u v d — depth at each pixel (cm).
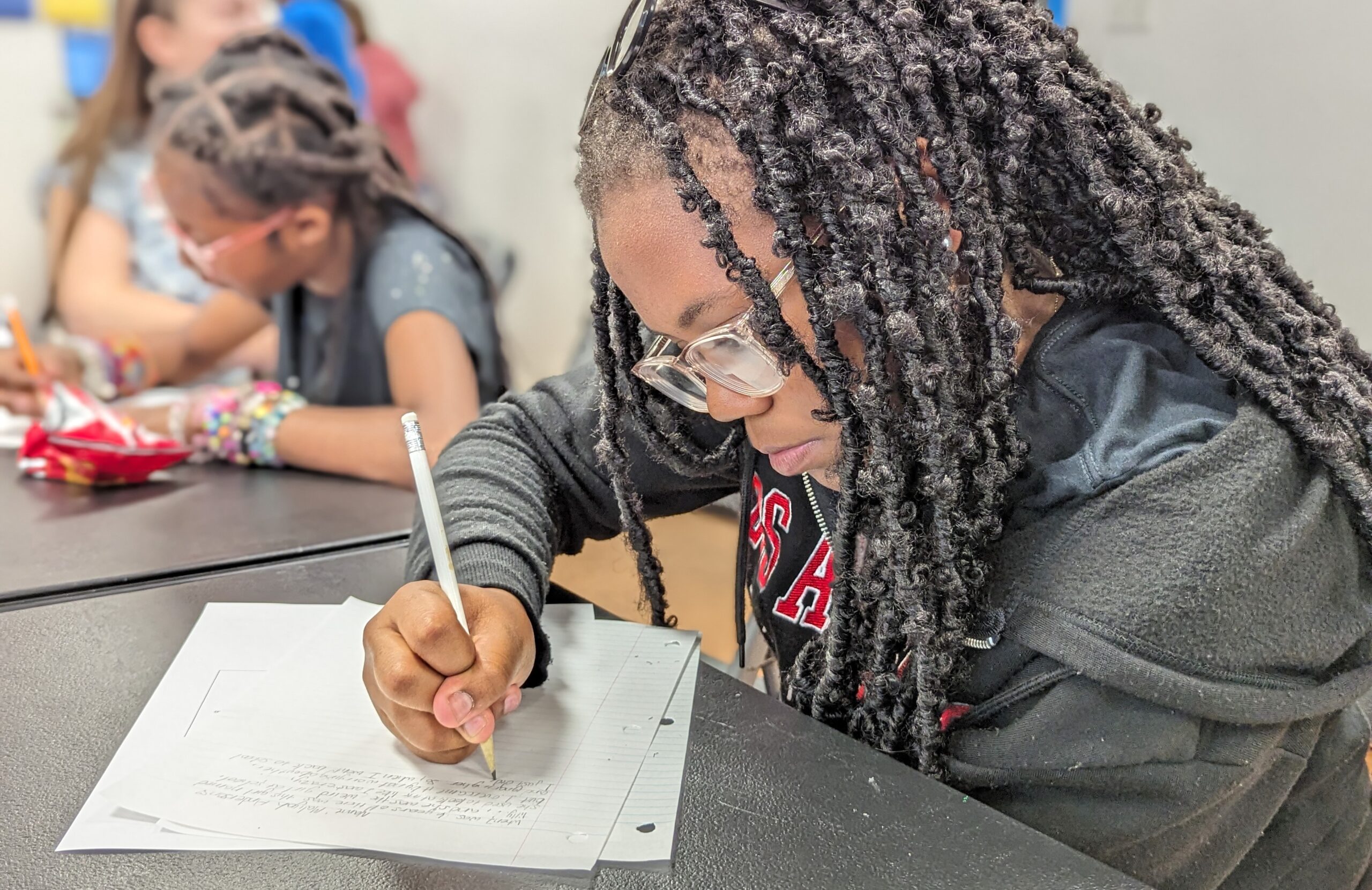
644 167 55
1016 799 56
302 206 156
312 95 155
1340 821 68
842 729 65
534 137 172
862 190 51
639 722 59
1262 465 53
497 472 79
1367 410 55
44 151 158
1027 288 59
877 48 52
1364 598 56
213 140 155
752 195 52
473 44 165
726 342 56
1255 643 53
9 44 151
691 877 46
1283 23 128
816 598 75
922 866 46
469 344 157
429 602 57
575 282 180
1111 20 142
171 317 161
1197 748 54
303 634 70
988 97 54
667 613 80
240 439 122
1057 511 56
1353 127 125
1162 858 57
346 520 98
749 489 81
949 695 58
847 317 54
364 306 157
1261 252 62
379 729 59
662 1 56
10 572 80
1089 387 60
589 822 50
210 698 61
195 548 87
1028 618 55
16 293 162
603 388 74
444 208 168
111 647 67
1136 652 52
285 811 50
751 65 52
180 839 48
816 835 48
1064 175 57
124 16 152
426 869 46
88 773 53
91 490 108
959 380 54
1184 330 56
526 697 63
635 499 77
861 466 58
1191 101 138
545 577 72
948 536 54
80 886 44
